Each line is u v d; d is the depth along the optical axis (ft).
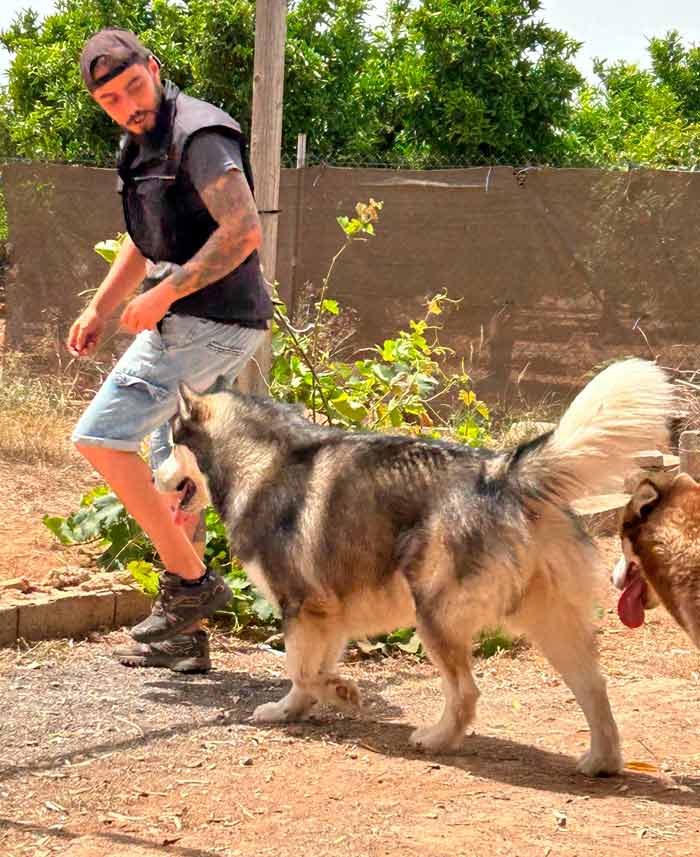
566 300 34.14
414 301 35.50
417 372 23.30
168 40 54.65
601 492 13.85
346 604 14.07
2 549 21.18
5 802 11.83
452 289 35.09
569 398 34.17
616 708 15.76
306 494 14.05
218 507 14.84
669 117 64.75
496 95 55.93
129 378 15.28
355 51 57.62
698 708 15.80
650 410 12.33
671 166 49.75
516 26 56.39
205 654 16.63
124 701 15.11
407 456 13.64
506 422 33.45
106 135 55.93
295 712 14.67
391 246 35.63
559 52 56.85
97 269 37.40
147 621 16.37
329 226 36.11
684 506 13.46
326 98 55.21
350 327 36.06
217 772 12.86
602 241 33.65
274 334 22.29
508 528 12.78
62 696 15.10
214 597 16.19
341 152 55.57
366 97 58.34
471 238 34.81
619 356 33.81
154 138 14.70
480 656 18.24
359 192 35.78
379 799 12.17
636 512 13.69
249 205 14.56
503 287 34.60
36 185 37.93
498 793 12.41
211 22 52.34
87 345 17.02
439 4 55.93
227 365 15.71
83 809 11.74
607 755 13.05
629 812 11.93
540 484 12.73
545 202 34.01
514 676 17.35
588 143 63.87
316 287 36.42
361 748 13.80
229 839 11.09
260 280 15.83
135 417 15.33
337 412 21.99
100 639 17.75
